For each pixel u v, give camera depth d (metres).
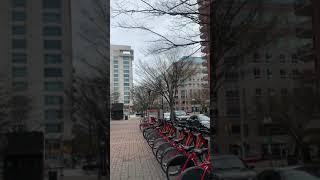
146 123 26.31
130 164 11.55
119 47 48.06
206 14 6.26
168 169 8.03
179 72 27.80
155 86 31.88
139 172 10.07
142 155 13.70
